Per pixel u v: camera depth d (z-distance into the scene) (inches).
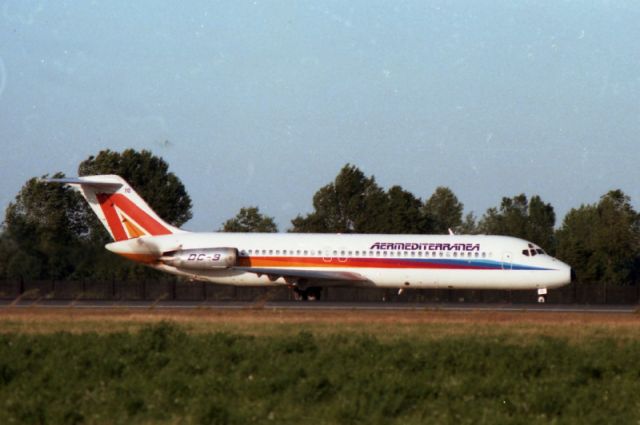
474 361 3412.9
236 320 5438.0
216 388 2972.4
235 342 4035.4
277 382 3029.0
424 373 3287.4
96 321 5383.9
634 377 3312.0
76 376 3245.6
